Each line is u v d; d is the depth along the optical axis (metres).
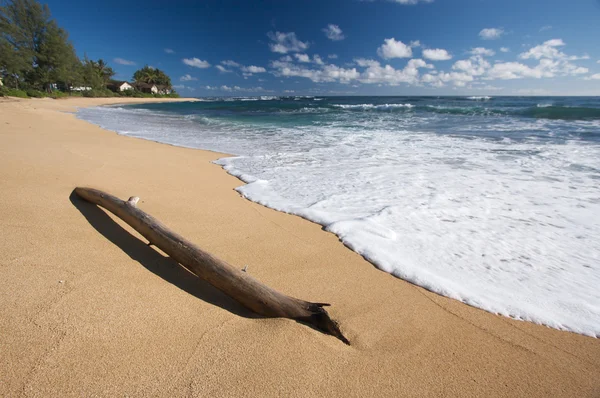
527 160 6.28
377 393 1.44
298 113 23.19
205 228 3.14
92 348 1.46
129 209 2.64
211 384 1.38
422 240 3.08
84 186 3.65
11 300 1.67
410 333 1.87
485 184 4.79
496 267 2.64
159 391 1.32
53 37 44.62
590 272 2.59
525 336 1.90
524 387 1.54
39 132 8.69
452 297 2.25
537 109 19.55
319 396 1.39
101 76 72.88
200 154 7.18
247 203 4.04
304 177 5.29
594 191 4.43
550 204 3.99
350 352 1.67
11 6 41.56
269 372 1.48
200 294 2.00
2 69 39.59
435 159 6.51
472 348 1.78
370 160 6.50
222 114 22.69
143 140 9.09
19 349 1.40
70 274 1.96
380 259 2.72
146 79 96.12
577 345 1.84
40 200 2.99
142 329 1.62
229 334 1.68
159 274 2.13
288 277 2.41
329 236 3.16
